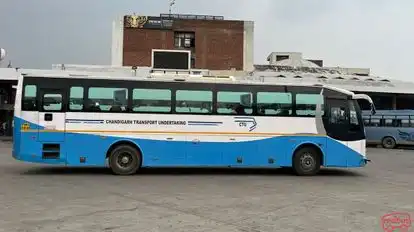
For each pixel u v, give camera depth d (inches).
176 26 2256.4
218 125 562.9
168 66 1685.5
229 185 466.3
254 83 574.6
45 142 532.1
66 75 543.8
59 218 288.0
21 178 503.2
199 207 333.1
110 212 309.0
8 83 1578.5
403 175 590.2
